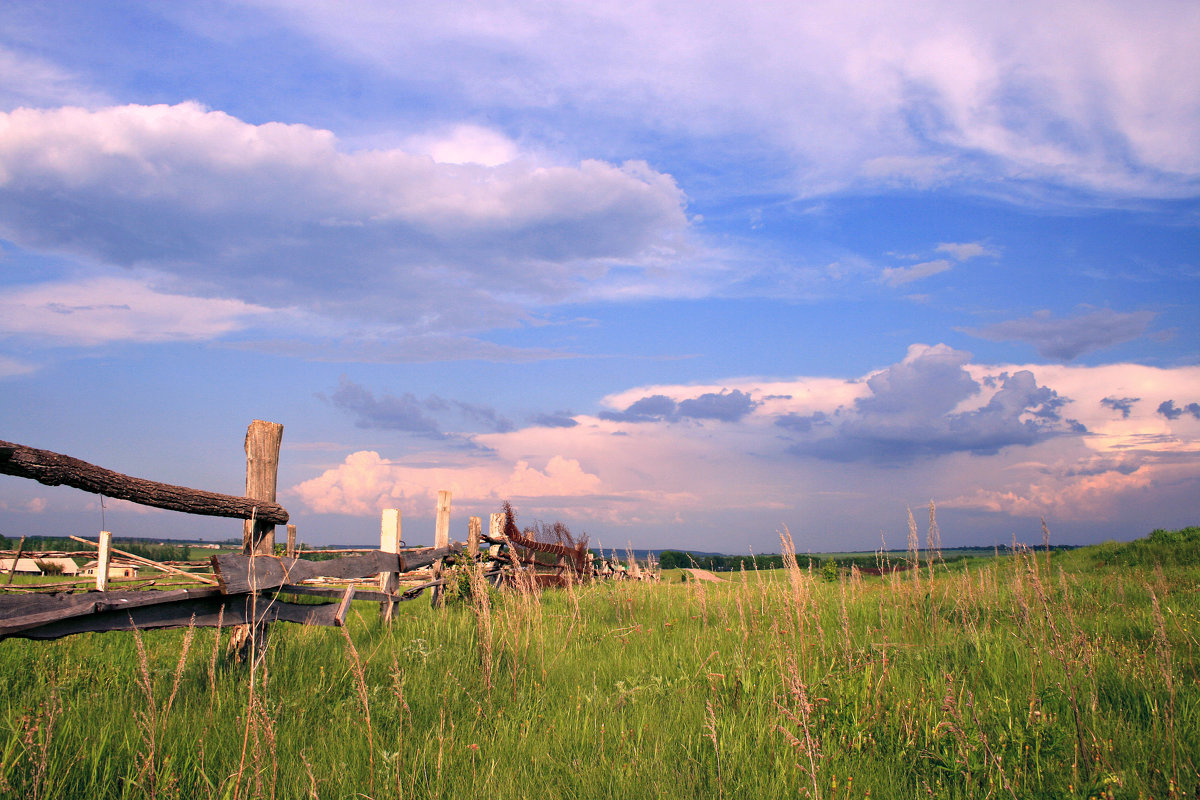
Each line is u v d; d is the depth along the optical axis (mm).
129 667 5742
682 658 6664
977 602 8430
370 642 7082
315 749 4152
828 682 5289
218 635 5117
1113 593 10773
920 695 5012
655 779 3844
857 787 3740
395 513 8992
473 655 6227
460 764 4074
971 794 3551
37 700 4422
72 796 3344
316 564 6711
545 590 12867
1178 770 3820
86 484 4145
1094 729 4258
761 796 3621
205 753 3916
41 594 3982
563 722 4824
